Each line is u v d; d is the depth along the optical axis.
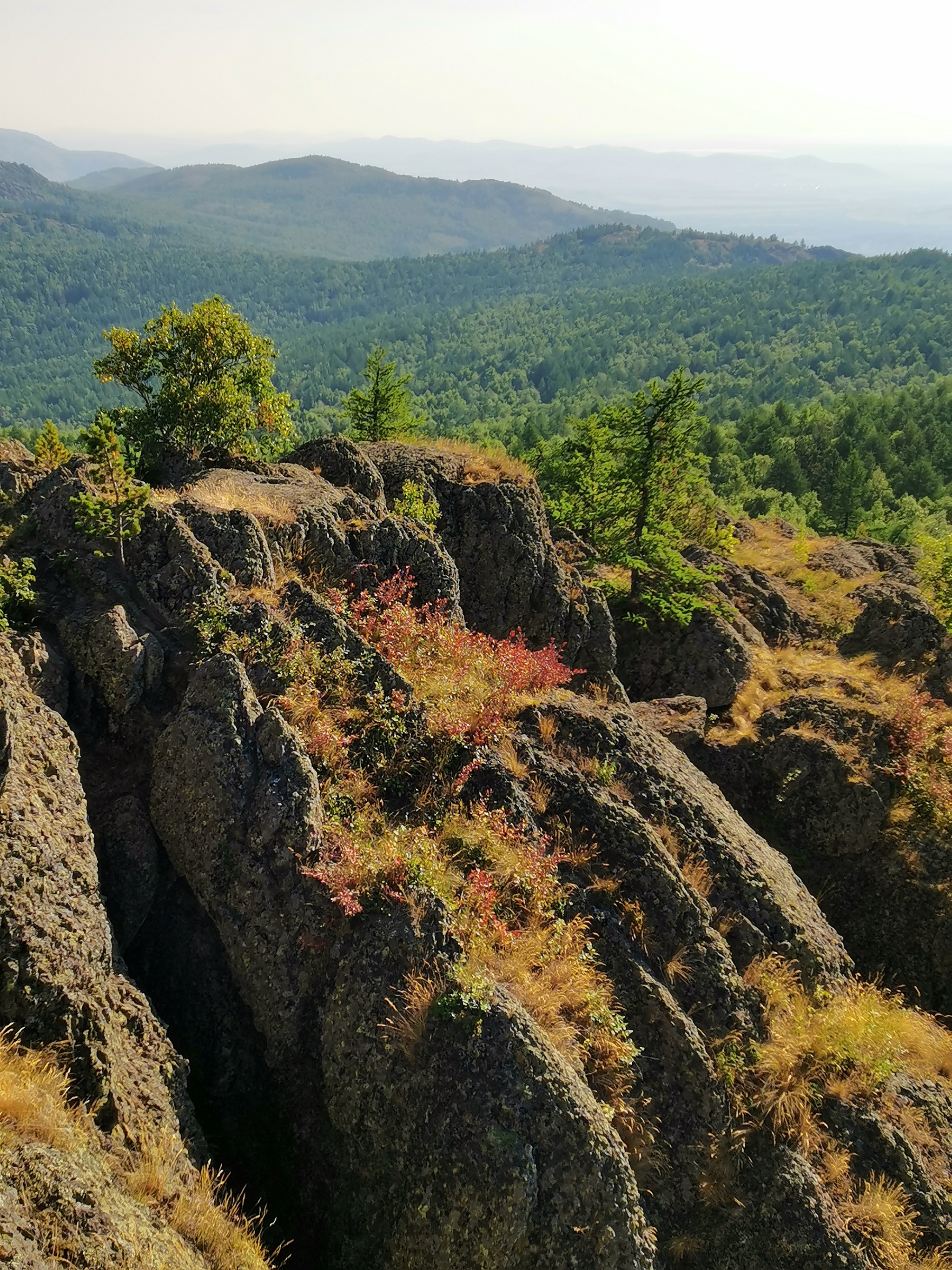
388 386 35.84
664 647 21.97
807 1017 10.82
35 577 11.18
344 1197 8.05
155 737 10.16
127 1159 6.90
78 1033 7.20
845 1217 9.17
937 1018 14.96
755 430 111.38
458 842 10.25
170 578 11.36
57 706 9.82
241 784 9.48
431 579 15.62
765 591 26.55
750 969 11.00
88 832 8.66
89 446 10.83
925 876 16.25
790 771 17.69
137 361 25.47
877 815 16.97
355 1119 8.17
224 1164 8.05
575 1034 9.00
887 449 99.56
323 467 18.61
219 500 13.45
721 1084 9.59
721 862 12.09
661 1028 9.71
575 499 27.88
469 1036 8.09
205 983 9.07
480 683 12.82
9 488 15.30
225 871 9.26
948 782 17.55
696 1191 9.01
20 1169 5.63
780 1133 9.57
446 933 8.73
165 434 25.70
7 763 7.67
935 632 23.52
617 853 11.20
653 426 21.89
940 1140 10.30
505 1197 7.43
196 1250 6.60
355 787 10.20
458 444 23.33
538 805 11.30
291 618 11.71
